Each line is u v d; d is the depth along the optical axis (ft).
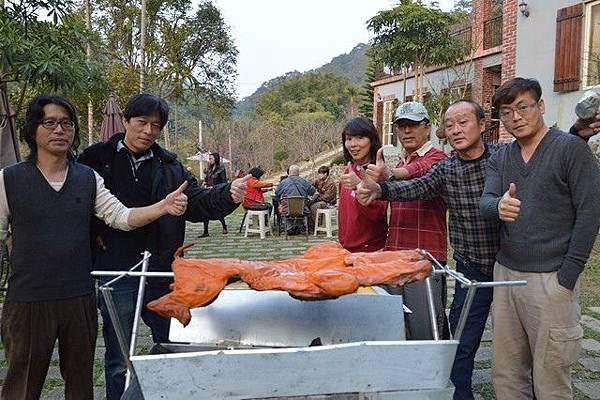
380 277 6.98
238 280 7.13
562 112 30.37
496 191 8.84
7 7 18.66
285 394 6.17
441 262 10.46
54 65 17.67
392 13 42.42
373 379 6.24
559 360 8.27
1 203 8.25
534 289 8.35
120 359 9.82
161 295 9.95
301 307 8.10
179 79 68.90
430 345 6.24
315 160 117.50
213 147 114.11
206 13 70.69
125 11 63.10
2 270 17.35
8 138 18.03
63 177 8.61
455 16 44.83
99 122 55.42
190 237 36.19
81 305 8.62
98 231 9.63
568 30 29.37
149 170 9.92
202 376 6.05
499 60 45.93
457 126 9.67
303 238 35.04
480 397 11.59
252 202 35.40
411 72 58.03
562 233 8.23
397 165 11.85
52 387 12.27
